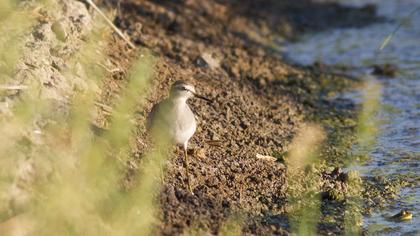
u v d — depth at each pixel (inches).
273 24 1122.0
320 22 1190.3
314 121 725.9
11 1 599.2
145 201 444.5
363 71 900.6
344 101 789.9
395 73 880.3
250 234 467.2
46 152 446.3
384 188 565.0
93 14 720.3
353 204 535.2
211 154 567.5
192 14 973.8
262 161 581.0
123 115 461.4
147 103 604.7
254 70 844.0
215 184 521.7
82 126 466.9
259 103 730.2
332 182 565.9
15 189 419.8
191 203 479.5
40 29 597.3
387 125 708.0
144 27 820.6
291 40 1071.0
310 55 979.9
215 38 919.0
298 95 797.2
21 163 431.8
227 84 742.5
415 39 1041.5
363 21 1190.3
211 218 470.0
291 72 877.8
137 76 451.2
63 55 601.0
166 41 799.7
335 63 938.7
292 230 483.2
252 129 644.7
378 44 1024.9
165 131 499.2
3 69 506.0
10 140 441.4
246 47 937.5
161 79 672.4
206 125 617.0
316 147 649.0
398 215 517.0
